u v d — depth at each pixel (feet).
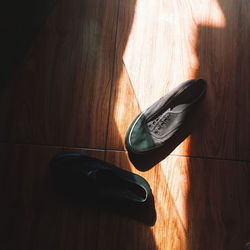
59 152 3.53
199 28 3.83
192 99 3.67
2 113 3.53
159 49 3.76
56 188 3.46
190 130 3.67
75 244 3.41
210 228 3.52
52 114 3.57
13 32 3.38
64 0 3.74
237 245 3.51
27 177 3.46
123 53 3.73
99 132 3.59
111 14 3.77
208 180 3.59
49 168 3.49
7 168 3.46
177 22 3.82
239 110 3.73
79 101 3.62
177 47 3.78
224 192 3.58
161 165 3.58
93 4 3.76
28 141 3.51
